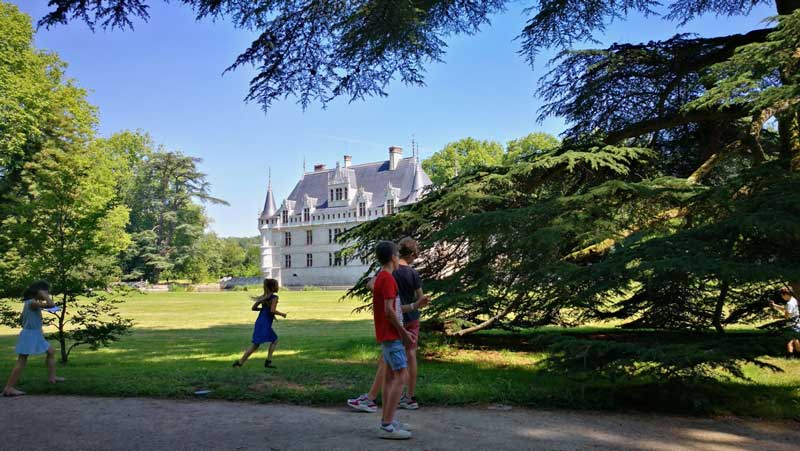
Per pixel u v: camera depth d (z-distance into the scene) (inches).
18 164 1105.4
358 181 2942.9
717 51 433.4
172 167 2856.8
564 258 387.5
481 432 193.8
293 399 246.2
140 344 544.4
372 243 454.6
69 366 386.6
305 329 702.5
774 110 346.3
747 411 228.2
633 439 188.1
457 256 438.9
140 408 232.7
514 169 401.1
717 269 227.8
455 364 366.6
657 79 460.1
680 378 240.4
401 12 312.3
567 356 250.4
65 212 410.6
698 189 351.3
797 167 308.7
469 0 361.7
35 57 1248.8
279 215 3065.9
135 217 2957.7
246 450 169.8
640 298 346.6
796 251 252.5
